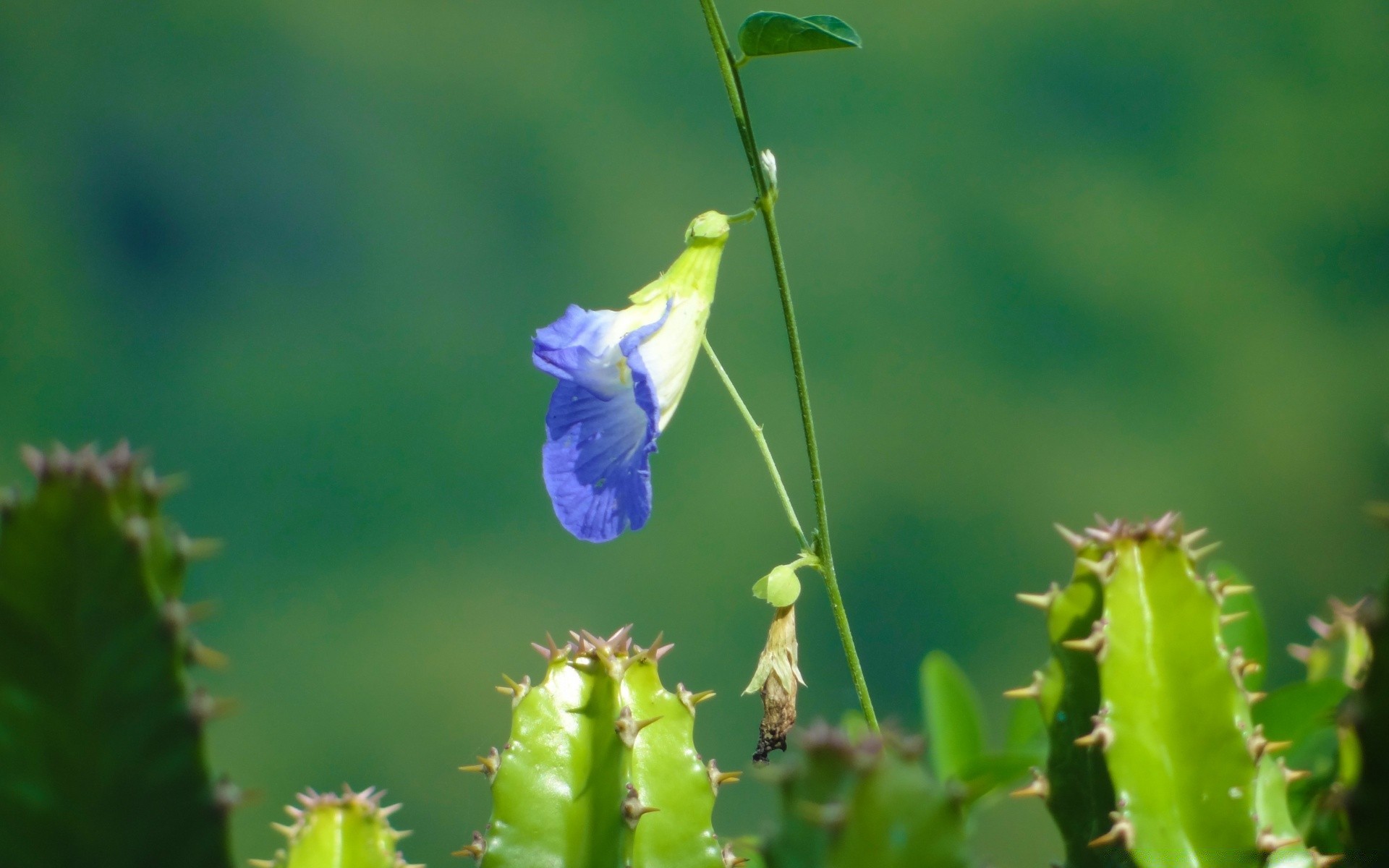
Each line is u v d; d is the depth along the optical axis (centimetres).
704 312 77
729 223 77
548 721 72
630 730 71
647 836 71
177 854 66
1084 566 71
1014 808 113
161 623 66
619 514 77
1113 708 70
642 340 77
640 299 77
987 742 81
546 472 77
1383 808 66
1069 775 71
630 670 72
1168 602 70
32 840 66
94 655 66
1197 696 70
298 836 70
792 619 77
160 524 66
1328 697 74
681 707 72
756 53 76
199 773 66
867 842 66
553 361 77
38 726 66
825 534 76
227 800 66
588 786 71
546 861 71
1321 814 73
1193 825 70
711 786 72
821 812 66
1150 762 70
